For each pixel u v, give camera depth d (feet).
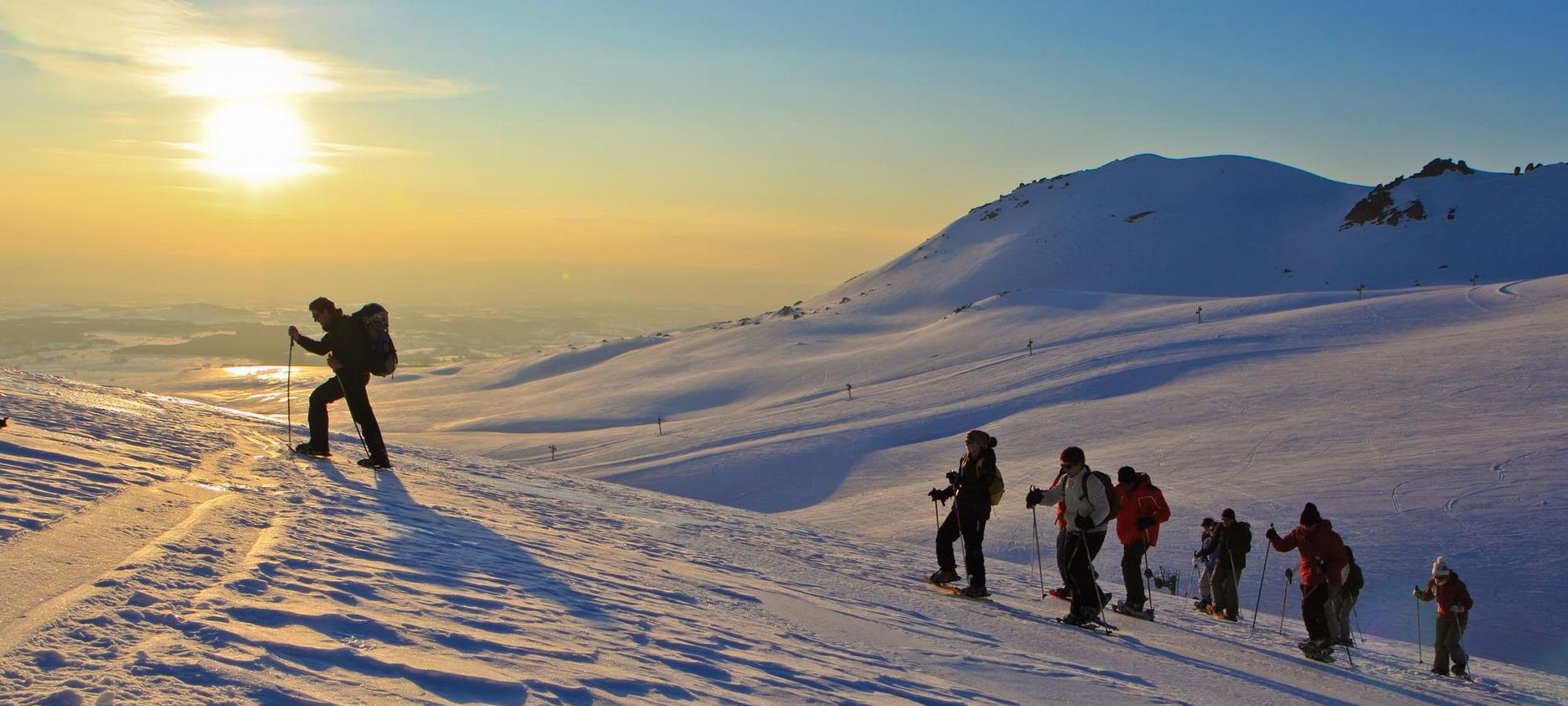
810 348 463.01
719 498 190.08
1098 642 30.99
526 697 13.03
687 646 18.70
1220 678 28.07
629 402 376.68
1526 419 157.89
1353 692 31.19
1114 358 277.44
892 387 299.79
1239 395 211.20
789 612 25.88
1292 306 356.59
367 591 17.78
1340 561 39.58
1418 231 586.86
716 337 538.88
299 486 31.99
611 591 23.24
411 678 12.92
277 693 11.41
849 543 59.41
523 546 27.81
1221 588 51.55
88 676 11.06
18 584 14.62
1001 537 118.21
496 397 447.83
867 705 17.04
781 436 235.40
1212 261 625.41
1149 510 41.70
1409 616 84.94
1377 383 201.57
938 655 23.75
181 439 39.50
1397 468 135.64
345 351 41.45
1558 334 223.92
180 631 13.34
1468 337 238.07
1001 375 282.15
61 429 34.60
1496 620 83.61
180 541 19.49
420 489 38.17
